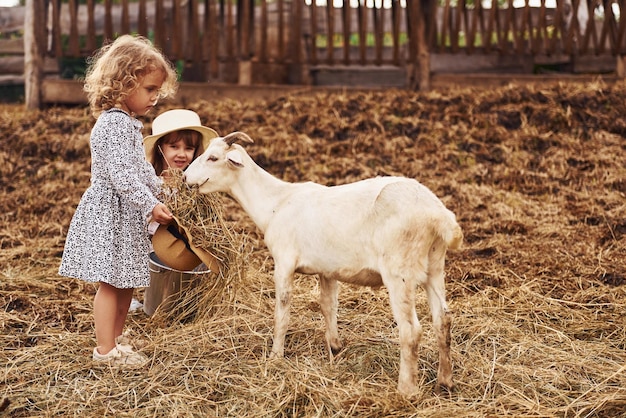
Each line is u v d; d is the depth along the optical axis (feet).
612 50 30.32
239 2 29.94
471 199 22.26
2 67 35.35
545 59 33.53
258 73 32.96
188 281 15.19
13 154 25.36
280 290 12.84
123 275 13.16
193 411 11.46
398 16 29.27
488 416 11.03
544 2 29.96
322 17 33.14
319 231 12.26
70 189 23.29
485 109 26.81
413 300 11.52
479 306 15.79
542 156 24.70
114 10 33.65
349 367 12.87
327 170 24.02
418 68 29.37
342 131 26.05
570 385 12.28
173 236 13.51
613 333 14.49
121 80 13.00
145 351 13.69
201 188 13.56
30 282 17.08
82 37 35.47
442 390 12.00
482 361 13.00
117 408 11.72
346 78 33.50
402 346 11.51
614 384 12.32
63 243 20.02
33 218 21.62
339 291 16.58
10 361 13.21
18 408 11.63
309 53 33.30
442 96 27.63
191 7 29.71
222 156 13.39
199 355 13.30
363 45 29.60
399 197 11.47
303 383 11.94
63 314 15.60
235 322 14.58
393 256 11.44
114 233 13.15
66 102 29.32
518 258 18.35
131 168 12.96
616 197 22.20
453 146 25.21
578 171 23.89
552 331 14.60
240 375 12.50
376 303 15.96
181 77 35.04
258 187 13.26
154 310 15.56
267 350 13.47
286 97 28.14
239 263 14.48
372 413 11.14
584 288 16.67
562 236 19.71
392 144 25.30
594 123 26.04
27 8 29.12
